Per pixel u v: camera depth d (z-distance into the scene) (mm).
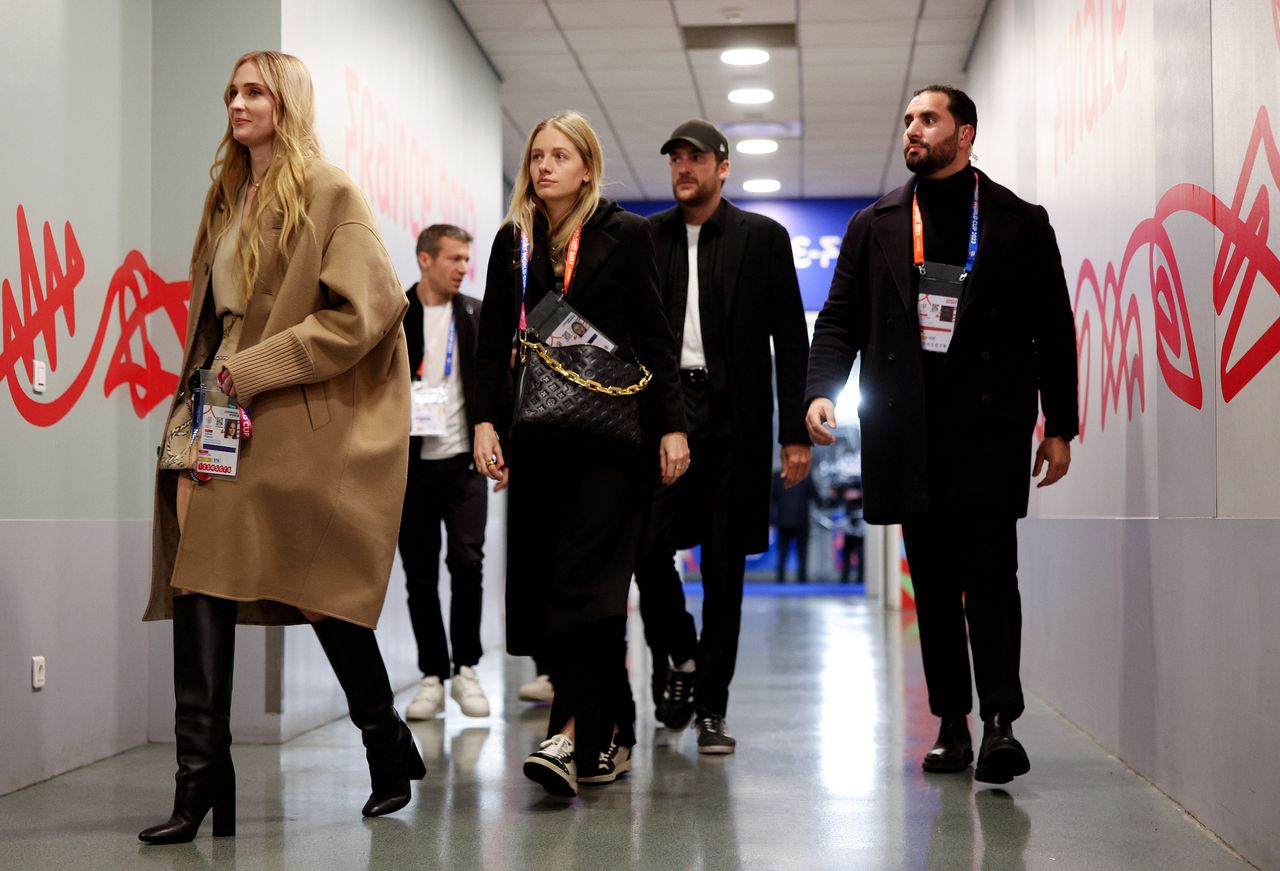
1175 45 3473
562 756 3303
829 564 16844
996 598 3557
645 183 12008
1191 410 3287
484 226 8234
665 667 4742
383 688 3213
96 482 4184
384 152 5898
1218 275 3078
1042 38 5625
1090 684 4531
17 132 3734
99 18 4262
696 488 4234
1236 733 2918
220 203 3221
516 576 3312
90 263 4160
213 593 2932
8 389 3650
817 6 7523
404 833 3035
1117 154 4172
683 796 3467
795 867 2729
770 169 11500
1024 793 3533
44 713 3818
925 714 5082
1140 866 2777
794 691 5840
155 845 2928
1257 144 2791
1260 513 2777
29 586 3746
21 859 2807
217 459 2936
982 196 3670
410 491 5090
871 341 3738
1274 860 2658
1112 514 4191
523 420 3172
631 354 3303
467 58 7754
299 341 2918
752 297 4227
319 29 5008
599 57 8359
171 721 4520
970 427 3584
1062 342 3672
